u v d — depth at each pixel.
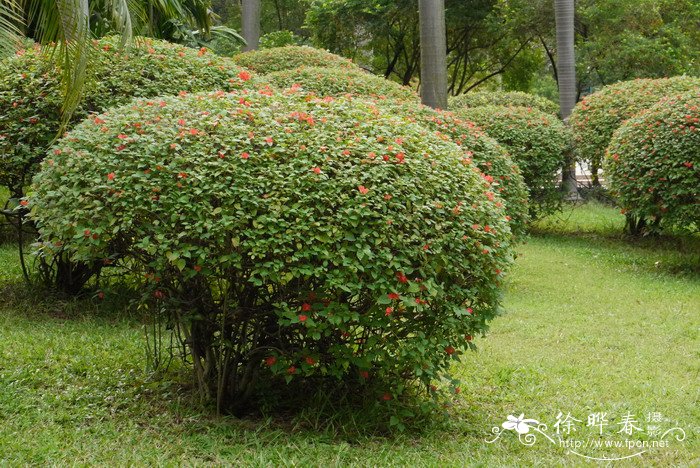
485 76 25.91
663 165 8.75
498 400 4.68
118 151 4.00
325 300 3.75
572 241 11.24
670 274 8.97
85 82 5.57
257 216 3.74
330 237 3.69
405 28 22.02
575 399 4.71
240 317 3.99
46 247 4.20
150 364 4.81
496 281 4.22
